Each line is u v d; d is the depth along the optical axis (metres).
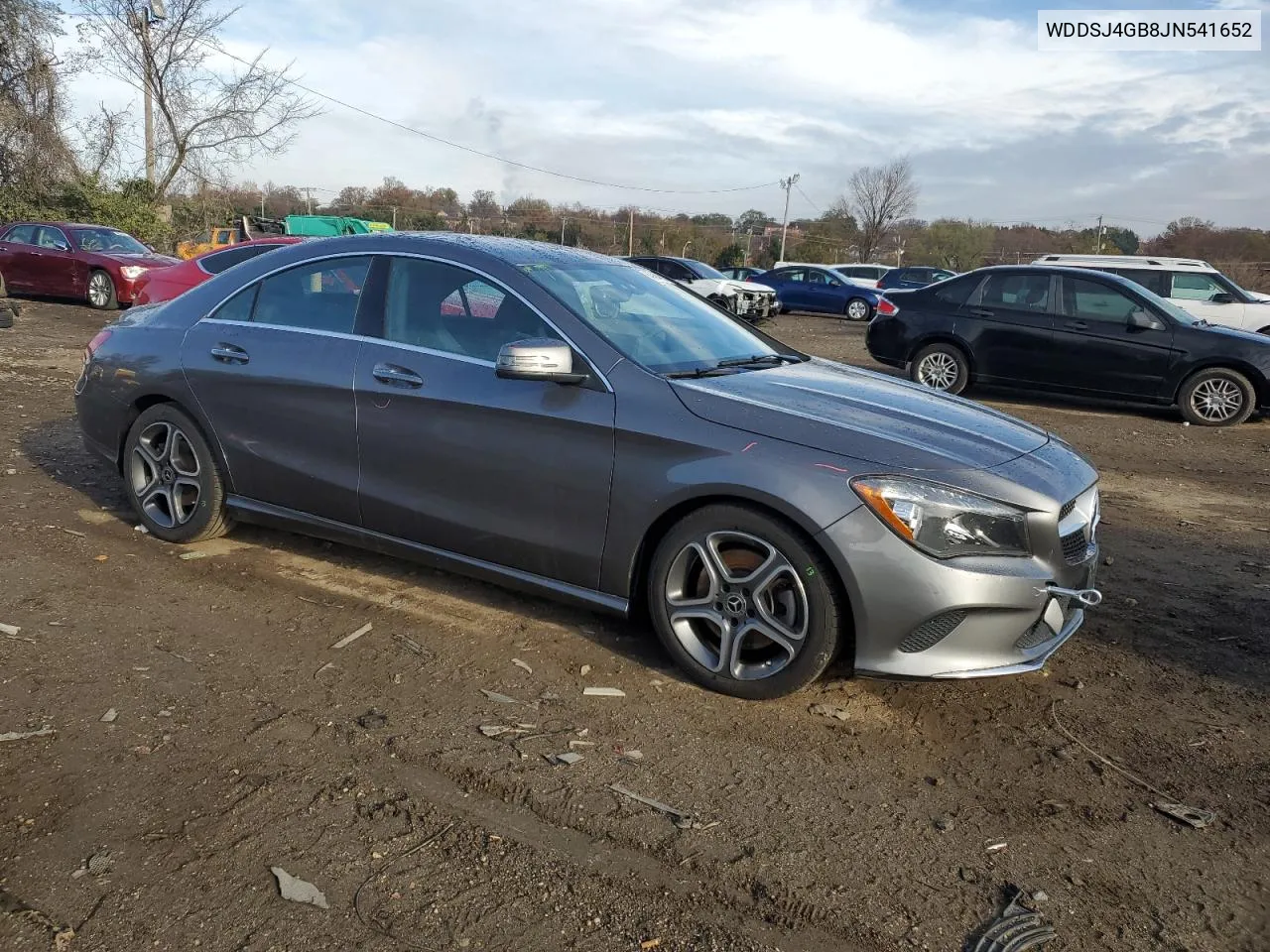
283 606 4.00
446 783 2.76
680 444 3.29
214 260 10.48
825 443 3.17
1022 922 2.29
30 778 2.69
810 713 3.27
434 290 3.94
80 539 4.66
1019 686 3.55
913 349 11.02
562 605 4.09
